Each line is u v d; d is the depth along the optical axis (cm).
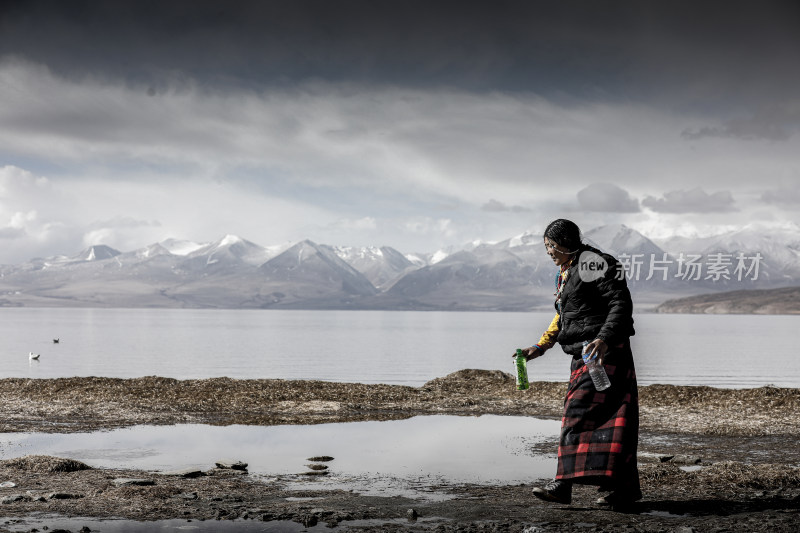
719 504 644
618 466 607
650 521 579
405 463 900
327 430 1213
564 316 639
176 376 4372
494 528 556
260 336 12531
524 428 1239
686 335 13862
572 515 604
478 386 1834
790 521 576
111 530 550
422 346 9244
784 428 1235
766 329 18538
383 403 1577
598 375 607
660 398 1588
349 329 17600
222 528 557
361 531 549
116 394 1603
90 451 984
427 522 582
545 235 650
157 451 988
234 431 1197
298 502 659
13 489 702
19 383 1741
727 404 1505
